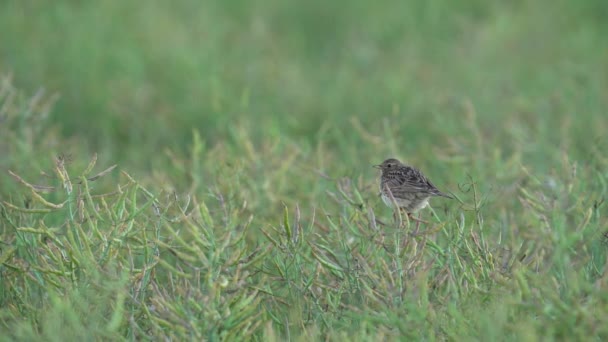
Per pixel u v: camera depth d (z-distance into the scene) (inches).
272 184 504.4
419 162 594.2
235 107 693.3
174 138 668.7
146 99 713.0
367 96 747.4
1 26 810.8
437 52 875.4
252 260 350.3
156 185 519.2
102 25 844.0
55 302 320.2
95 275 336.8
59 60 749.3
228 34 900.0
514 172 530.0
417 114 710.5
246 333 331.3
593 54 850.8
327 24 970.7
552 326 307.9
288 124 685.9
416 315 316.2
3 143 541.3
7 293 383.9
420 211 445.1
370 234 365.7
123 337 324.5
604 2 989.8
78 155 589.0
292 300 368.5
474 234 367.9
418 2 992.2
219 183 477.1
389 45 917.2
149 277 361.7
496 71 809.5
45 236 385.7
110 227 360.2
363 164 585.9
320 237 390.9
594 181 473.4
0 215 426.0
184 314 319.3
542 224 379.2
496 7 989.8
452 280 343.0
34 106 591.8
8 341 333.1
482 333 306.5
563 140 599.2
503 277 349.1
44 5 892.6
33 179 509.7
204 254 350.6
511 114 692.7
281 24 968.3
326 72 822.5
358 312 337.4
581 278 320.5
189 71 754.2
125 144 670.5
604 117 676.1
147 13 890.1
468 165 563.2
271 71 786.8
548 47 867.4
